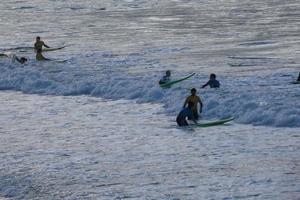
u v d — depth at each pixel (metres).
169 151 63.44
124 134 71.62
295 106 73.38
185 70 107.25
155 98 88.44
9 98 97.31
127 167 58.88
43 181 56.25
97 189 53.22
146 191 51.75
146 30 173.25
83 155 63.81
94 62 120.44
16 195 53.38
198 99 76.38
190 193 50.34
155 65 114.00
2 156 64.81
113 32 171.75
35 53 138.50
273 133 67.44
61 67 116.00
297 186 50.44
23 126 78.12
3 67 116.94
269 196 48.34
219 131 70.25
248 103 76.19
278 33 155.00
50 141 70.06
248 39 146.75
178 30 170.75
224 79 96.44
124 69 110.62
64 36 167.50
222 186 51.50
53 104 91.12
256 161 57.84
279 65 108.38
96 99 92.56
